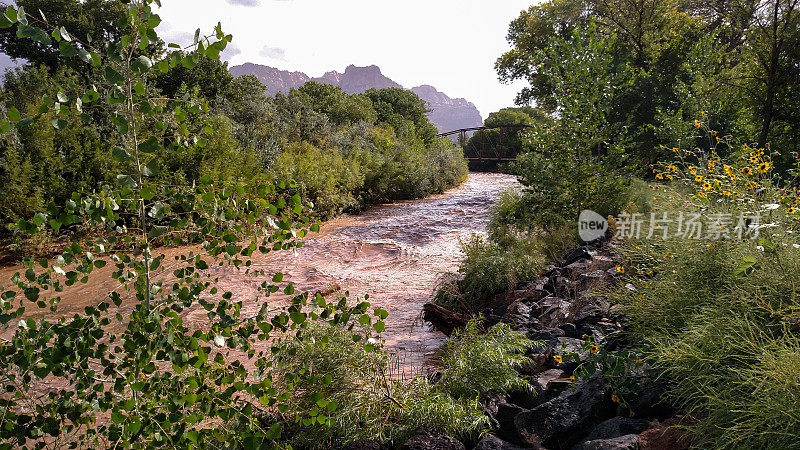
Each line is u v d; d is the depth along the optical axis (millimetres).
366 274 9203
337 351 3330
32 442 2914
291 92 39156
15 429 1961
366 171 18281
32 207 9414
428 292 7992
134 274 2148
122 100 1854
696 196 4684
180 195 2164
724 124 13906
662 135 12898
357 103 45281
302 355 3283
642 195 9305
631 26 20109
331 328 3459
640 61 19547
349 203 16141
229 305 2209
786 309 2611
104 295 7223
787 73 13281
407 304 7379
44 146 10547
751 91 13859
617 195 9102
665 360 2635
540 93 27969
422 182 20812
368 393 3209
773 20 13445
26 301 6922
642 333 3381
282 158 15242
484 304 6688
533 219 9547
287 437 3098
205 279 8258
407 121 56344
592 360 2986
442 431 2906
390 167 19453
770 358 2211
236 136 16547
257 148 16156
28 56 24469
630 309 3762
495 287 6832
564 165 9172
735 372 2373
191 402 2057
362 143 23000
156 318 2039
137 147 1970
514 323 5070
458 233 12891
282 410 2248
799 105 12992
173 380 2127
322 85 46531
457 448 2721
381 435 2918
